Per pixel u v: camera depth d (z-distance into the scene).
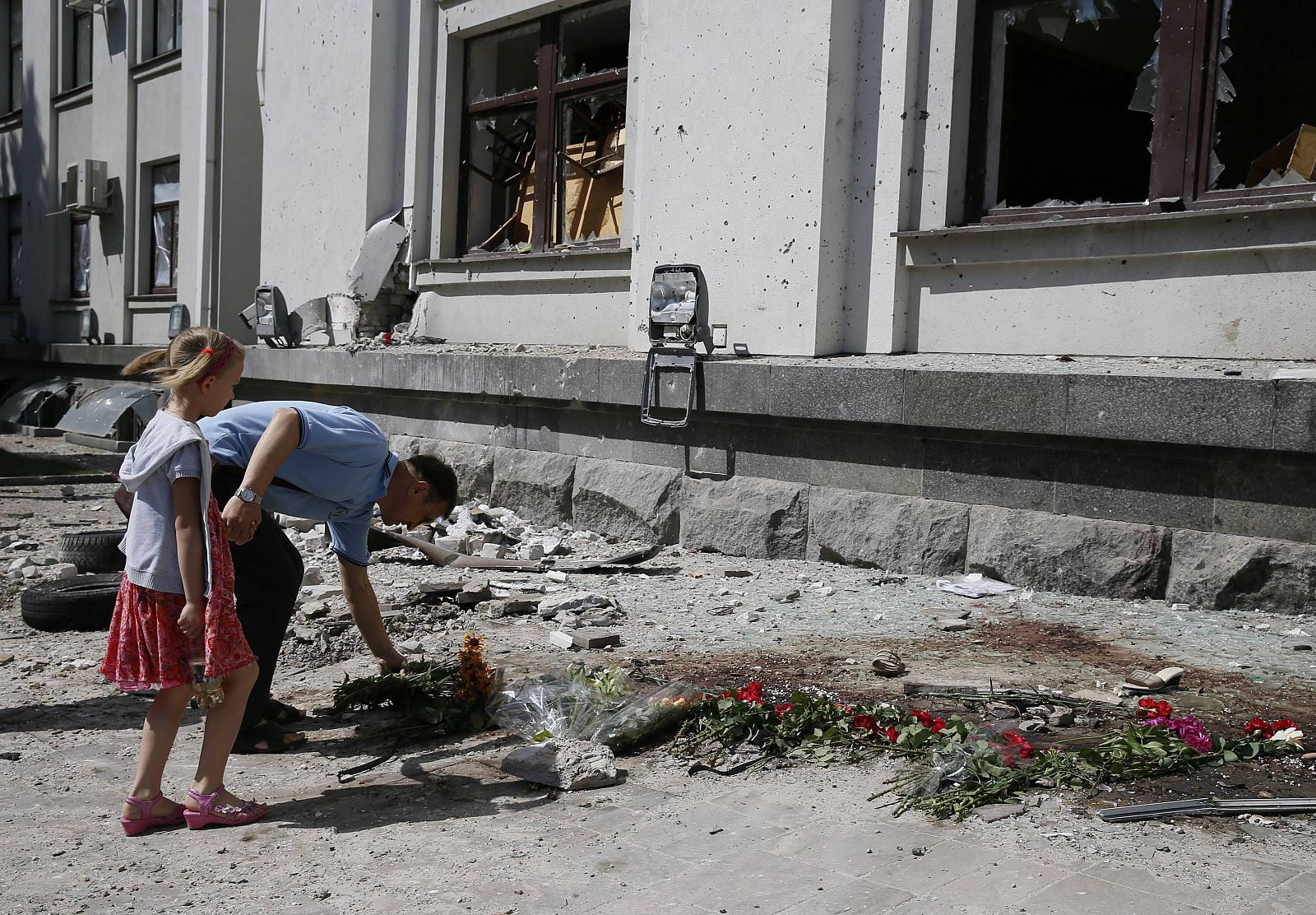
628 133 10.71
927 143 8.38
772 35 8.98
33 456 15.27
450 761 4.17
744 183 9.22
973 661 5.36
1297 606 6.00
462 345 12.31
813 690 4.86
